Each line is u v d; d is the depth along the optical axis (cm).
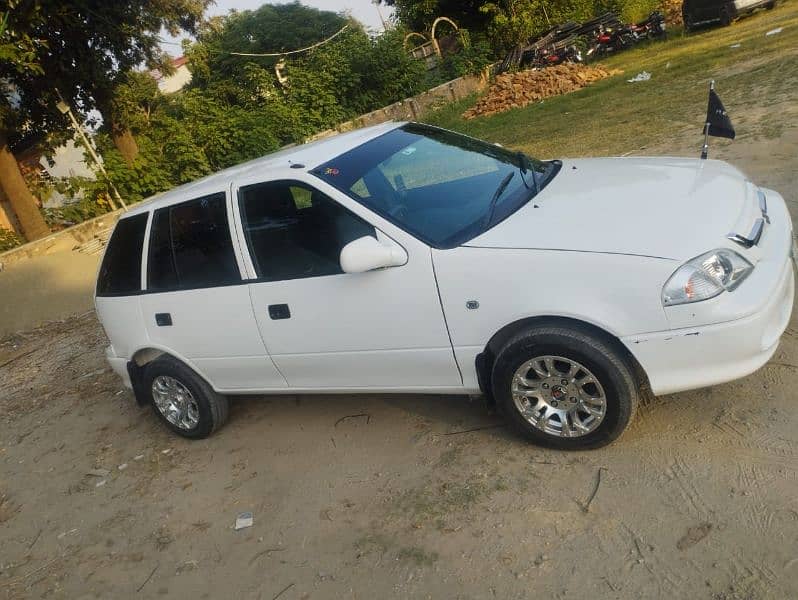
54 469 523
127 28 1620
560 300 320
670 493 308
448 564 307
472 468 368
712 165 398
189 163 1669
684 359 311
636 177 383
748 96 1014
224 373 461
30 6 1284
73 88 1623
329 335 395
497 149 468
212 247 434
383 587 306
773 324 315
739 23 1998
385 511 356
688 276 302
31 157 1856
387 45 2117
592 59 2292
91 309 1021
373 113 1969
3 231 1429
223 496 417
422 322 361
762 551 266
